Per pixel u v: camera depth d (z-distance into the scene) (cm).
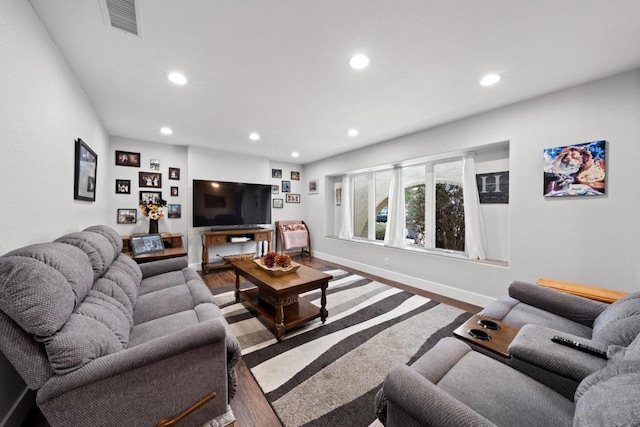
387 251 393
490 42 157
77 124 204
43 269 94
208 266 418
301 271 258
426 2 126
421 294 320
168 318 159
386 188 439
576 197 216
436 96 233
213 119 294
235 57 173
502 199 288
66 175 183
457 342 127
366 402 144
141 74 195
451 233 340
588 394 71
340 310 269
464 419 67
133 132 348
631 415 52
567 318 163
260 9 130
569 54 169
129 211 383
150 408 102
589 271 210
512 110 249
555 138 224
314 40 155
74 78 194
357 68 186
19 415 119
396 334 218
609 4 126
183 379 109
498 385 101
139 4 126
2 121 109
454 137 297
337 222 526
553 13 132
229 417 124
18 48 119
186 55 171
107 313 122
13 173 117
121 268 187
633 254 192
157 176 407
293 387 155
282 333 207
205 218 424
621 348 98
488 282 276
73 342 90
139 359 96
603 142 200
